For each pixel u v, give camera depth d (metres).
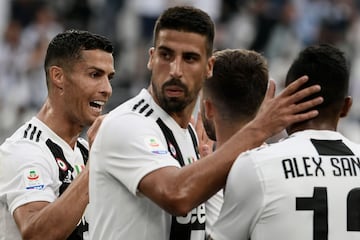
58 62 16.66
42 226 15.11
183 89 13.73
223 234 12.95
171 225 13.81
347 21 47.62
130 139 13.34
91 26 44.66
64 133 16.75
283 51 44.88
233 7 45.91
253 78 14.93
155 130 13.77
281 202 12.49
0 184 16.14
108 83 16.78
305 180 12.58
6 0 44.19
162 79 13.75
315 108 13.02
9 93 39.97
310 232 12.47
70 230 15.09
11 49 41.62
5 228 16.16
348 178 12.70
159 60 13.80
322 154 12.79
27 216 15.49
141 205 13.49
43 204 15.71
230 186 12.79
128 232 13.54
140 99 14.09
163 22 13.76
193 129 15.07
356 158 12.88
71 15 44.62
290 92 12.75
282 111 12.75
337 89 12.93
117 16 45.00
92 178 13.91
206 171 12.71
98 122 14.34
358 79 44.19
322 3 47.50
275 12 46.00
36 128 16.67
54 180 16.30
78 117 16.69
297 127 13.21
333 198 12.56
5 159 16.23
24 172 15.93
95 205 13.89
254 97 14.93
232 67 14.91
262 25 45.44
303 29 46.81
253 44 45.22
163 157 13.23
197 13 13.80
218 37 44.44
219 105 15.02
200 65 13.81
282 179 12.55
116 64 42.44
